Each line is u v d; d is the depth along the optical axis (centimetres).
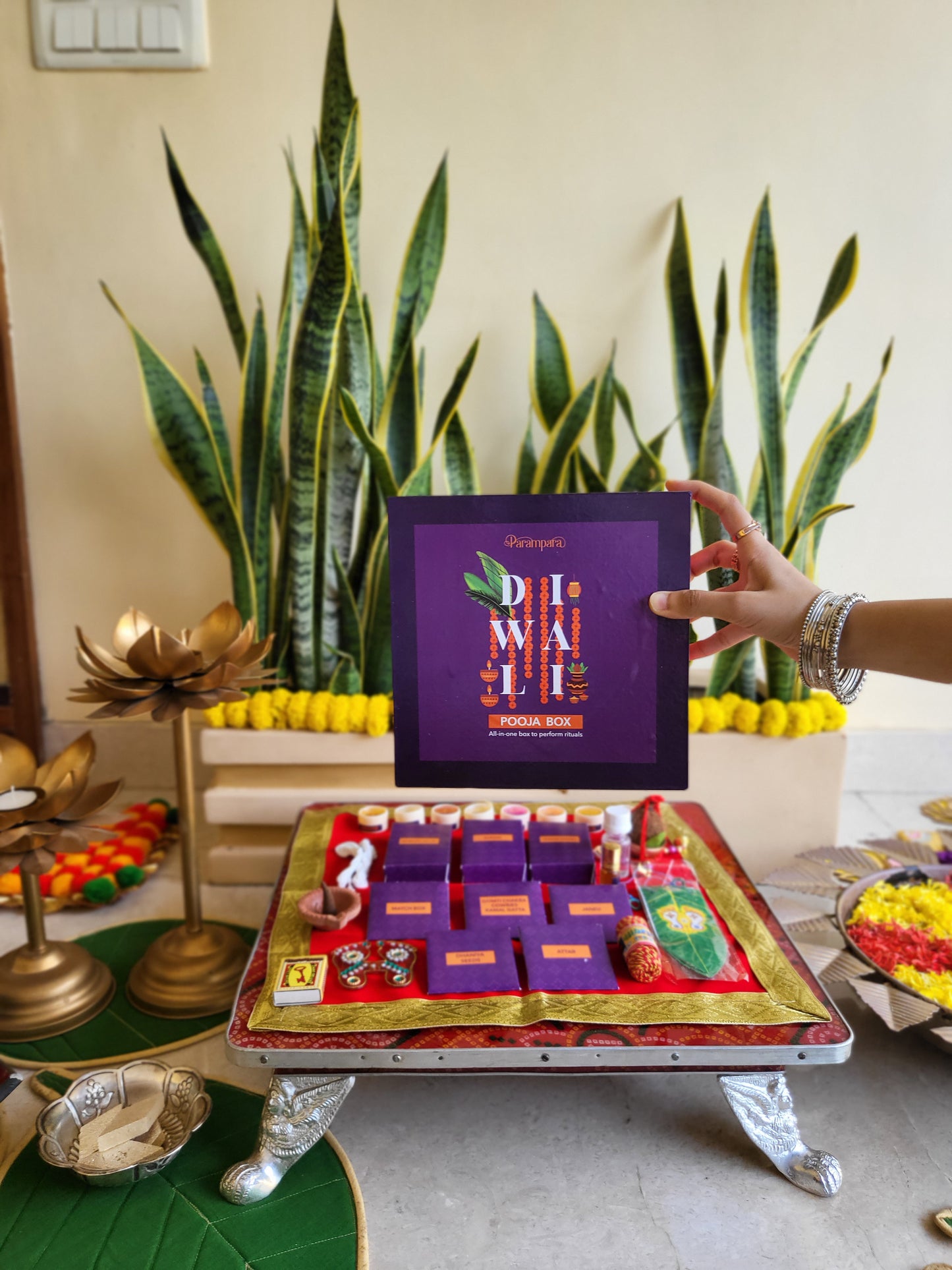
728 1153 120
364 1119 125
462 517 92
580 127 188
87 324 200
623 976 117
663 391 201
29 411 205
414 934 125
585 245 194
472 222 192
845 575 215
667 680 93
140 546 212
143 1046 137
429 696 95
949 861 171
